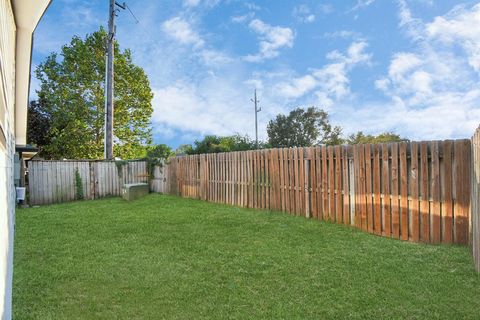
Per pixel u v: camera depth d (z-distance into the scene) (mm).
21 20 2842
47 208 9852
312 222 6824
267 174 8617
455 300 3148
